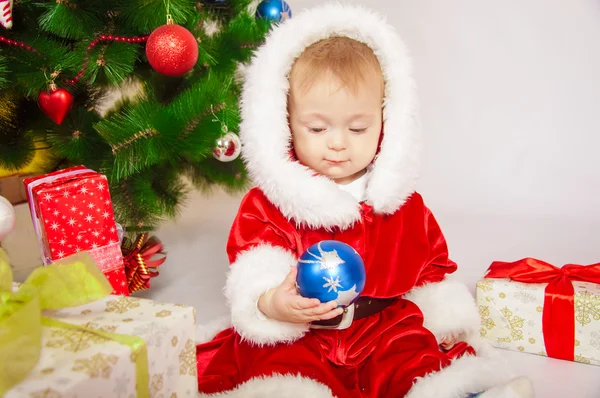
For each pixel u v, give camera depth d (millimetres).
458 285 1225
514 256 1831
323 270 955
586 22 2109
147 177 1662
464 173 2295
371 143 1117
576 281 1350
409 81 1131
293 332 1048
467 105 2268
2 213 1208
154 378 851
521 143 2230
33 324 764
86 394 748
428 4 2244
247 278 1082
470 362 1026
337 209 1078
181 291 1653
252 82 1139
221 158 1589
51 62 1424
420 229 1203
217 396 999
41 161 1815
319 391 965
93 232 1306
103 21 1534
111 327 849
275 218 1147
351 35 1154
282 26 1154
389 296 1133
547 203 2197
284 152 1120
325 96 1064
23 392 710
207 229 2166
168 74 1407
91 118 1644
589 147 2168
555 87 2174
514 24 2178
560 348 1297
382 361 1056
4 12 1285
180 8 1513
